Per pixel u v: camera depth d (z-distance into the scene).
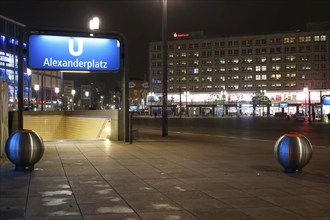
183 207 7.16
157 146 17.95
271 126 45.94
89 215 6.55
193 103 163.38
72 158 13.51
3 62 84.75
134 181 9.54
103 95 126.06
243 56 161.12
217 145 18.94
